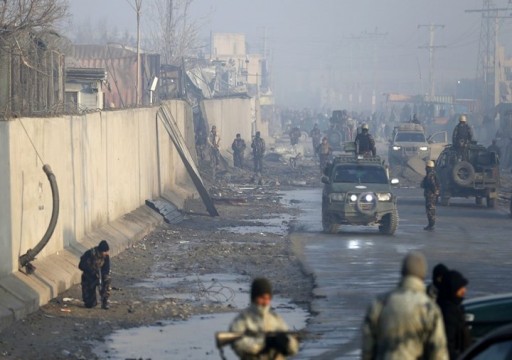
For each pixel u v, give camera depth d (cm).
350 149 6550
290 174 10775
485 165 7769
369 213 5656
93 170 4678
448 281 1825
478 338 2003
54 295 3475
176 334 2948
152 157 6600
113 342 2825
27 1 4841
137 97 8125
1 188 3167
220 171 9925
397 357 1510
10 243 3253
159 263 4522
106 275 3347
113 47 10775
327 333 2919
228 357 2645
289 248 4981
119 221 5272
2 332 2850
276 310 3331
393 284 3838
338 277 4016
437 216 6906
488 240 5406
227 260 4600
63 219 4025
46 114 4044
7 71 4628
